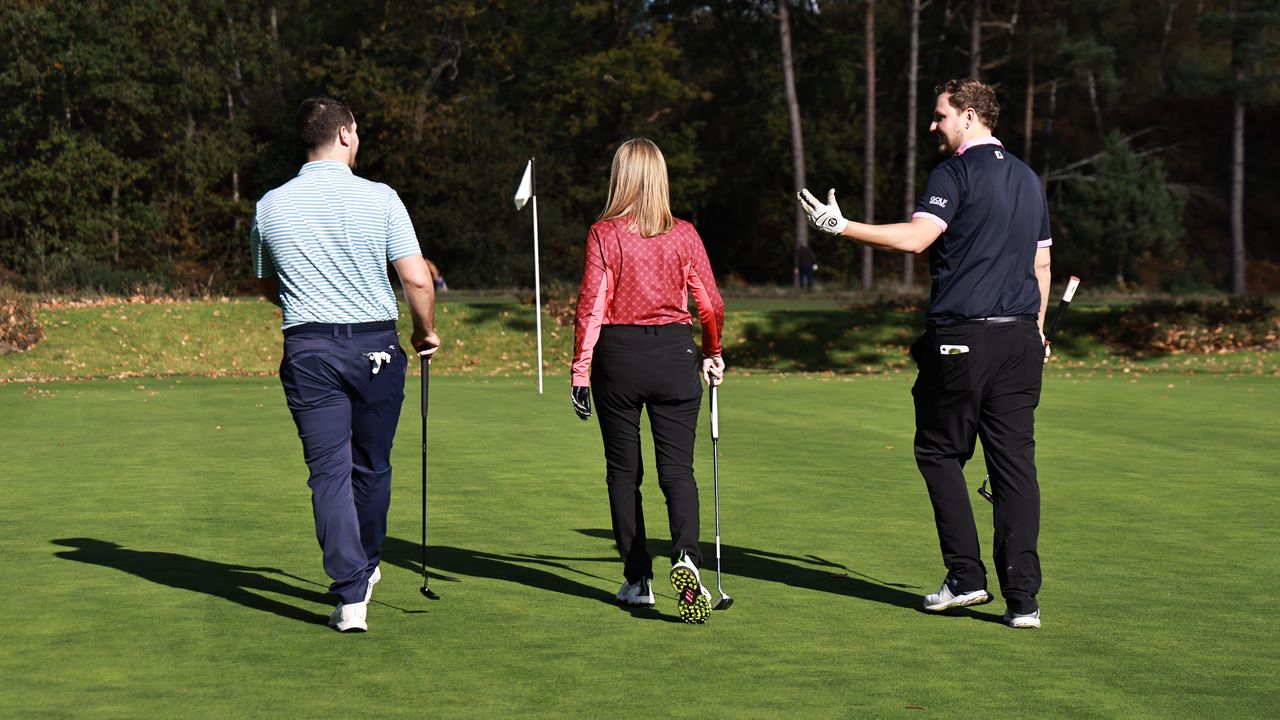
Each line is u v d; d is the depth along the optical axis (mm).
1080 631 4617
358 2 45781
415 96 44688
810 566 5762
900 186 54125
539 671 4027
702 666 4105
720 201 54469
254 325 22656
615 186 4887
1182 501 7645
